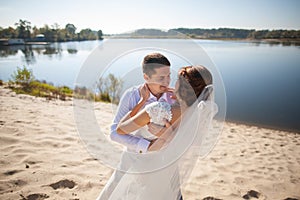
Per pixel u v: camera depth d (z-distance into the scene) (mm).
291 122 8141
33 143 3816
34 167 3078
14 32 107375
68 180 2867
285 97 11781
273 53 34812
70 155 3557
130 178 1748
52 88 11086
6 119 4855
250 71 18734
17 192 2549
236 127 7324
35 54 46469
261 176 3646
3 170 2928
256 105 10344
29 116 5301
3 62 31719
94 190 2746
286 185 3412
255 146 5199
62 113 5922
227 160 4152
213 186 3186
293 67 21547
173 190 1725
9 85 10836
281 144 5535
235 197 2973
